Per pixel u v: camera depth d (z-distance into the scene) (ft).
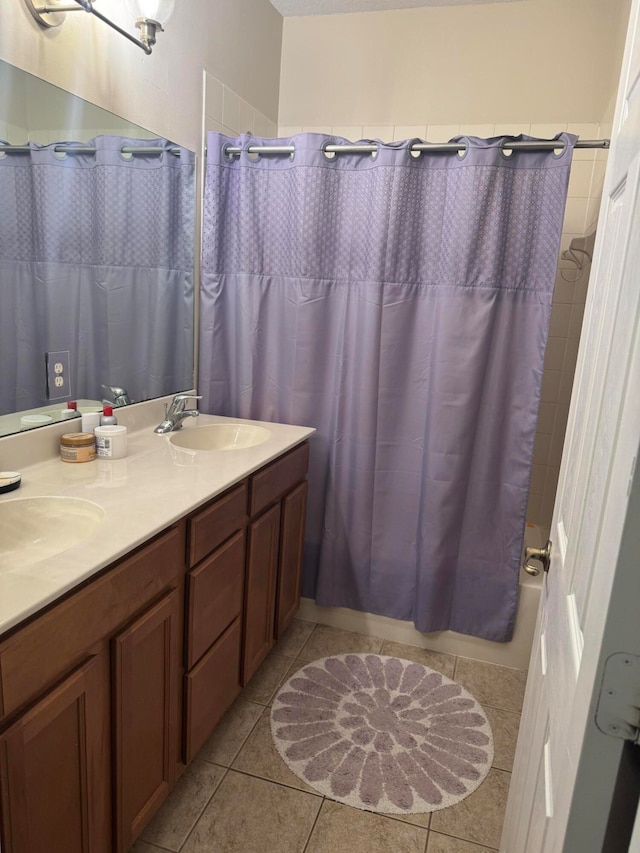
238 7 8.00
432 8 8.91
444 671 7.33
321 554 7.91
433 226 6.83
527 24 8.62
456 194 6.61
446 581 7.47
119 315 6.25
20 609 2.93
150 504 4.45
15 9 4.54
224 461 5.70
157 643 4.32
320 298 7.28
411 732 6.22
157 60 6.38
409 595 7.75
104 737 3.81
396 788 5.48
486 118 8.97
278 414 7.82
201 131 7.38
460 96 9.01
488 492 7.20
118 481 4.95
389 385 7.27
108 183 5.85
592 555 2.25
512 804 4.06
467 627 7.57
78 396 5.76
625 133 2.71
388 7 9.00
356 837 4.97
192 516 4.66
